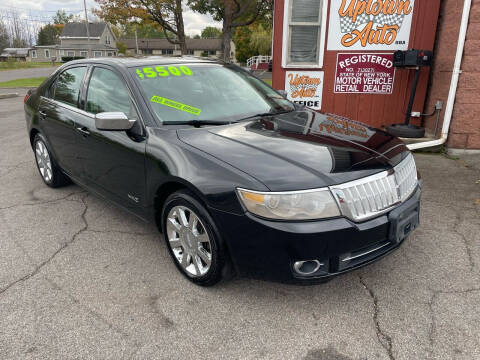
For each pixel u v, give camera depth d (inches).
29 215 159.8
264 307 102.2
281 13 253.9
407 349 87.5
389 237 96.9
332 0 247.1
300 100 269.3
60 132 160.4
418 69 235.9
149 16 938.1
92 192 153.1
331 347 88.7
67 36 3186.5
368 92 262.1
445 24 236.4
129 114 124.1
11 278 116.8
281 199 88.2
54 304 104.6
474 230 141.3
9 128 344.8
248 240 92.1
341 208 89.4
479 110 224.8
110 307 103.0
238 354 87.2
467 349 87.0
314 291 108.3
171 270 119.6
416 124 265.9
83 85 151.0
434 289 108.3
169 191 114.8
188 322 97.2
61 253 130.5
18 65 1985.7
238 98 137.6
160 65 137.9
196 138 110.0
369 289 108.7
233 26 941.2
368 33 250.2
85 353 88.0
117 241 137.9
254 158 97.9
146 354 87.6
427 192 177.5
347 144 108.6
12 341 91.7
